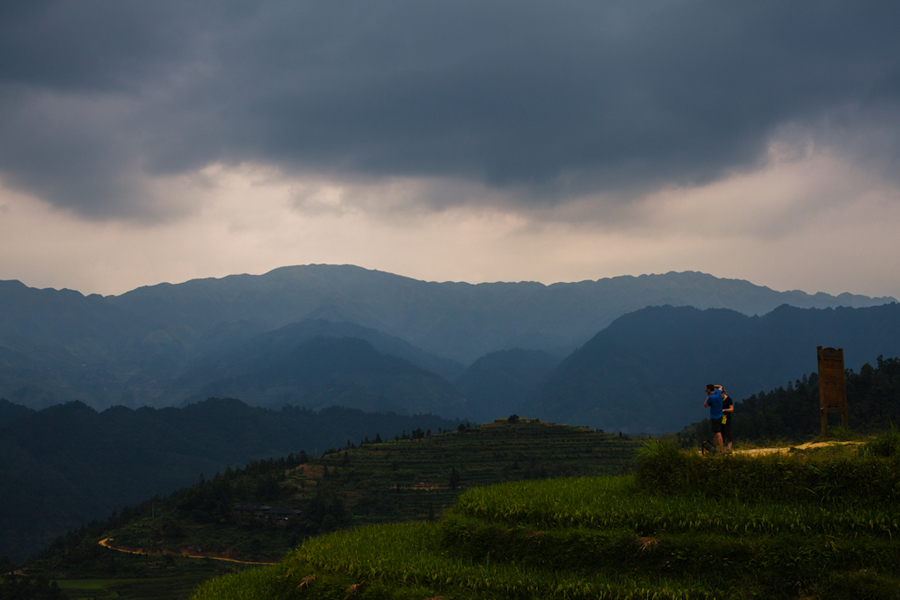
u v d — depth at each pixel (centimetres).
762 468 2019
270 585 2672
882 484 1816
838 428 2738
